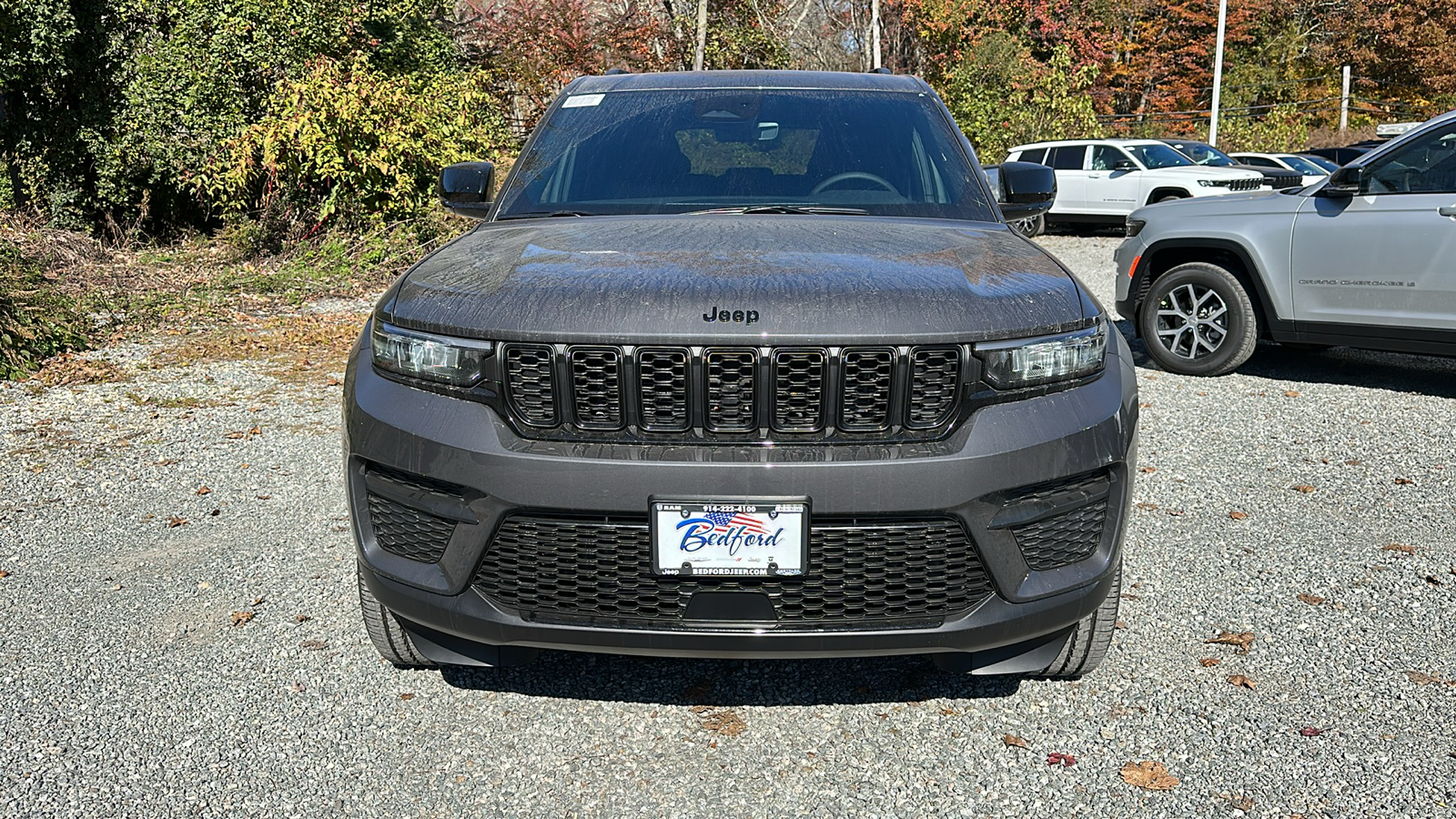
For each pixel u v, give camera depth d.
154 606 3.38
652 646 2.32
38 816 2.33
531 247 2.75
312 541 3.91
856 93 3.79
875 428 2.25
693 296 2.28
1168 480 4.64
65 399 6.02
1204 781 2.46
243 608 3.37
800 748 2.61
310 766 2.53
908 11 28.48
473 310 2.34
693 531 2.22
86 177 13.29
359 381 2.54
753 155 3.45
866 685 2.90
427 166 12.02
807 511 2.20
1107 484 2.46
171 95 13.08
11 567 3.68
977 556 2.31
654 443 2.25
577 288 2.36
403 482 2.43
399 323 2.45
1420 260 5.77
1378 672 2.96
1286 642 3.14
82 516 4.19
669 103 3.74
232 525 4.08
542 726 2.71
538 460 2.24
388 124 11.65
